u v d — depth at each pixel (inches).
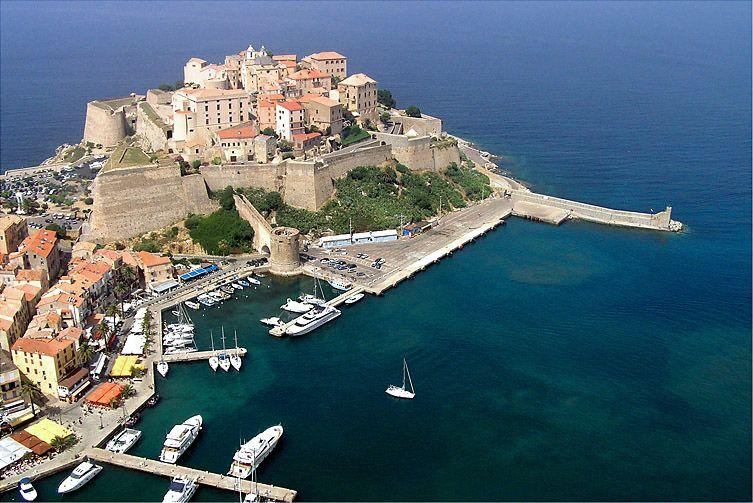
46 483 5447.8
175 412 6338.6
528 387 6756.9
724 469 5703.7
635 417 6328.7
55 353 6274.6
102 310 7824.8
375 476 5590.6
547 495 5413.4
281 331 7642.7
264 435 5876.0
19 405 6156.5
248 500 5231.3
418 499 5359.3
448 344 7500.0
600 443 5994.1
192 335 7549.2
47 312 7037.4
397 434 6077.8
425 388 6732.3
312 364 7140.8
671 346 7460.6
